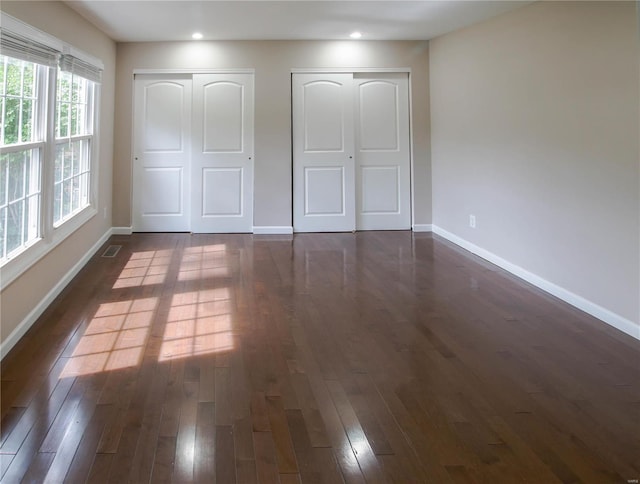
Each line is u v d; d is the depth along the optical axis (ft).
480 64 15.75
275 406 6.98
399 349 9.02
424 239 18.92
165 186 19.71
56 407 6.83
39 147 10.76
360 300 11.82
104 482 5.32
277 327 10.05
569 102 11.50
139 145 19.44
